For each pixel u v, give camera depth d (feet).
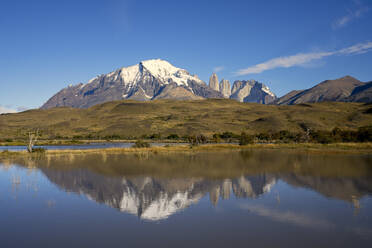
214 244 48.70
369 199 75.66
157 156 193.57
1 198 79.05
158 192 85.40
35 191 87.71
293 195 80.43
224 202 74.02
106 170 128.98
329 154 198.08
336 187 90.33
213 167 135.74
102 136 597.93
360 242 48.98
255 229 55.16
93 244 49.03
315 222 58.65
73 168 136.26
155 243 49.26
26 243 49.73
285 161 156.87
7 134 632.79
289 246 47.73
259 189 88.22
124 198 78.74
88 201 75.92
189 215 63.72
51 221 60.49
